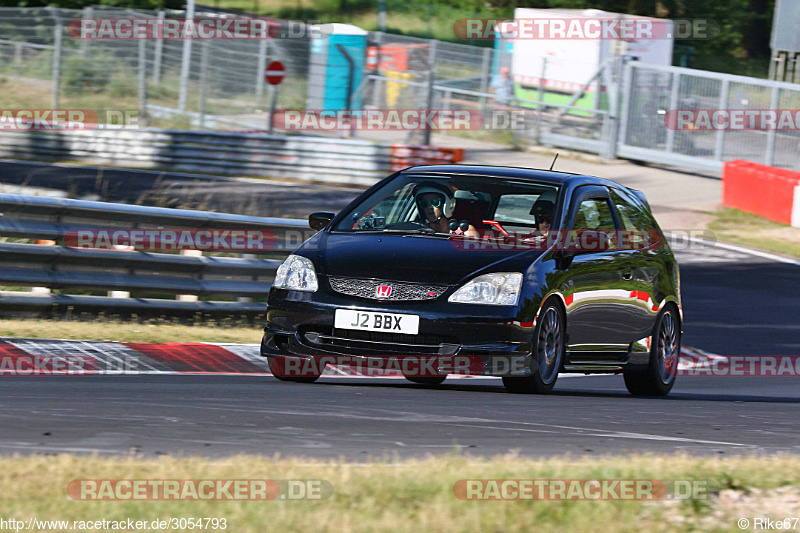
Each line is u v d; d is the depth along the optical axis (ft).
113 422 56.90
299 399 71.00
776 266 205.05
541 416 68.49
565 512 38.06
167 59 328.70
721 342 142.82
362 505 37.68
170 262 114.11
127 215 111.65
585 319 85.61
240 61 325.83
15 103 330.13
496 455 52.11
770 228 241.96
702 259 207.51
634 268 92.27
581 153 325.83
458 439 56.95
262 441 53.26
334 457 49.65
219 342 104.01
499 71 343.67
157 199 214.07
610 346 89.30
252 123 314.96
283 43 328.29
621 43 331.36
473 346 76.23
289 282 81.15
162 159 272.10
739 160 265.54
